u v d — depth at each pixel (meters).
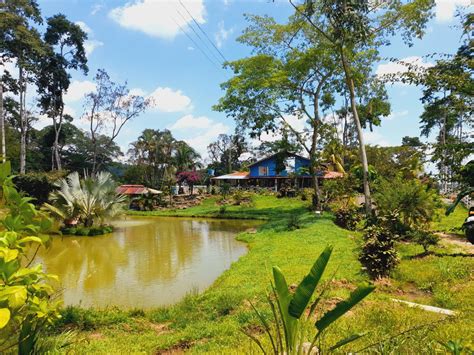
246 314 6.07
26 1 26.50
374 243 8.43
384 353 3.04
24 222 2.33
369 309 5.63
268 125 24.86
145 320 6.76
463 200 18.66
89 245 16.77
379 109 22.78
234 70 23.81
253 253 12.78
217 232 20.92
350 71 20.89
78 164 59.09
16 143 39.09
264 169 44.94
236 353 4.01
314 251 11.88
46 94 35.19
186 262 12.95
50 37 33.25
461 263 8.48
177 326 6.24
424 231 10.55
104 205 21.52
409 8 17.20
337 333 4.23
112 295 9.00
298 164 39.12
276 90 23.38
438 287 7.07
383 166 24.19
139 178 56.09
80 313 6.57
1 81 27.66
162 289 9.50
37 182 22.56
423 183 12.80
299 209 28.41
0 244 1.95
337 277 8.32
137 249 15.70
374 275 8.30
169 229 22.66
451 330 4.08
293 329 2.38
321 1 16.78
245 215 28.20
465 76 4.30
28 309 2.02
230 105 24.27
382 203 13.34
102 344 5.12
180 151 53.66
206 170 67.75
